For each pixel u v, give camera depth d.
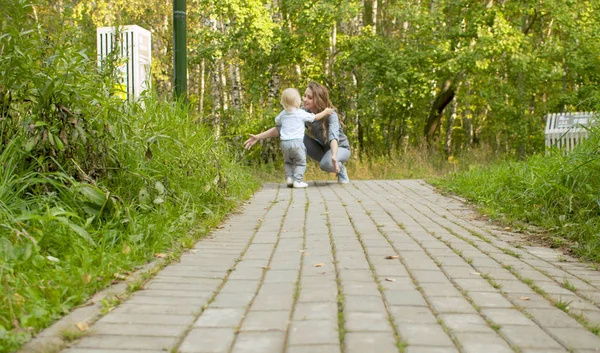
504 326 2.79
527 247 5.11
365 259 4.31
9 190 4.21
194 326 2.75
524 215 6.63
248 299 3.22
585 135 8.56
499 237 5.55
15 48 4.53
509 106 21.69
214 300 3.20
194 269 3.97
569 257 4.76
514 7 19.31
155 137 5.78
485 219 6.73
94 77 5.40
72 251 3.80
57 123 4.76
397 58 17.72
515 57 17.84
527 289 3.54
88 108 5.09
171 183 6.00
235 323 2.80
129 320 2.82
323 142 10.70
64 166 4.83
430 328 2.74
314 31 17.58
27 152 4.56
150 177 5.39
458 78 19.92
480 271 4.00
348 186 10.34
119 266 3.72
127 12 22.61
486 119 28.48
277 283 3.59
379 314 2.94
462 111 28.30
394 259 4.32
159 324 2.76
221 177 7.01
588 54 20.92
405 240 5.14
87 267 3.51
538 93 26.44
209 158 7.02
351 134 19.25
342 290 3.40
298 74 21.00
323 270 3.94
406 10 17.95
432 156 16.33
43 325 2.66
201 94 24.12
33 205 4.33
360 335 2.62
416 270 3.97
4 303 2.77
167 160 6.23
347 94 19.78
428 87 18.64
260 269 3.97
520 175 8.06
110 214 4.67
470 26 18.72
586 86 21.88
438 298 3.28
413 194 9.16
